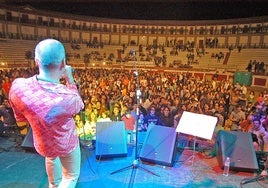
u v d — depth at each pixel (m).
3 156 4.59
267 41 25.25
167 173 4.20
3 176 3.99
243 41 27.22
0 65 19.39
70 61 27.70
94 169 4.23
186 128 4.02
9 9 24.72
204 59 27.80
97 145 4.55
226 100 13.42
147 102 11.30
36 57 2.13
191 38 30.16
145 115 8.71
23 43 25.56
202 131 3.92
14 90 2.13
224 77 22.50
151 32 31.34
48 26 28.17
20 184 3.80
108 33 31.53
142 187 3.81
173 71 25.92
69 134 2.29
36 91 2.08
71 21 29.66
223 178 4.11
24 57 24.52
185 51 29.19
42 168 4.24
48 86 2.10
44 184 3.82
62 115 2.12
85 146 5.01
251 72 20.78
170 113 9.40
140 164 4.43
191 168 4.37
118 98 11.67
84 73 19.86
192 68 25.39
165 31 31.05
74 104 2.18
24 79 2.19
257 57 25.00
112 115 9.74
